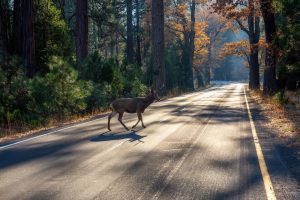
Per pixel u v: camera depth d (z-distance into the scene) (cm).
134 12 7012
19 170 947
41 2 2691
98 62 2892
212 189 764
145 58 6744
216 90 6438
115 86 2923
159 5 4103
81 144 1279
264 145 1212
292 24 2436
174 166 953
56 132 1590
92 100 2534
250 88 6469
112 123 1834
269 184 790
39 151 1184
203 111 2380
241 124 1728
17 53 2562
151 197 721
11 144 1330
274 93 3097
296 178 830
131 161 1014
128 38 5372
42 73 2695
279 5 2456
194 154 1090
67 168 954
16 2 2630
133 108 1599
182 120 1900
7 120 1919
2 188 796
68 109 2158
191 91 6469
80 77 2755
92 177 866
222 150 1145
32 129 1767
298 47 2462
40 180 851
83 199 717
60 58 2209
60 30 2727
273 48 2764
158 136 1411
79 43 3319
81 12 3312
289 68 2686
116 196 731
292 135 1364
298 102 2527
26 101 2041
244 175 862
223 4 3331
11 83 2011
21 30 2527
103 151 1153
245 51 5869
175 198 712
